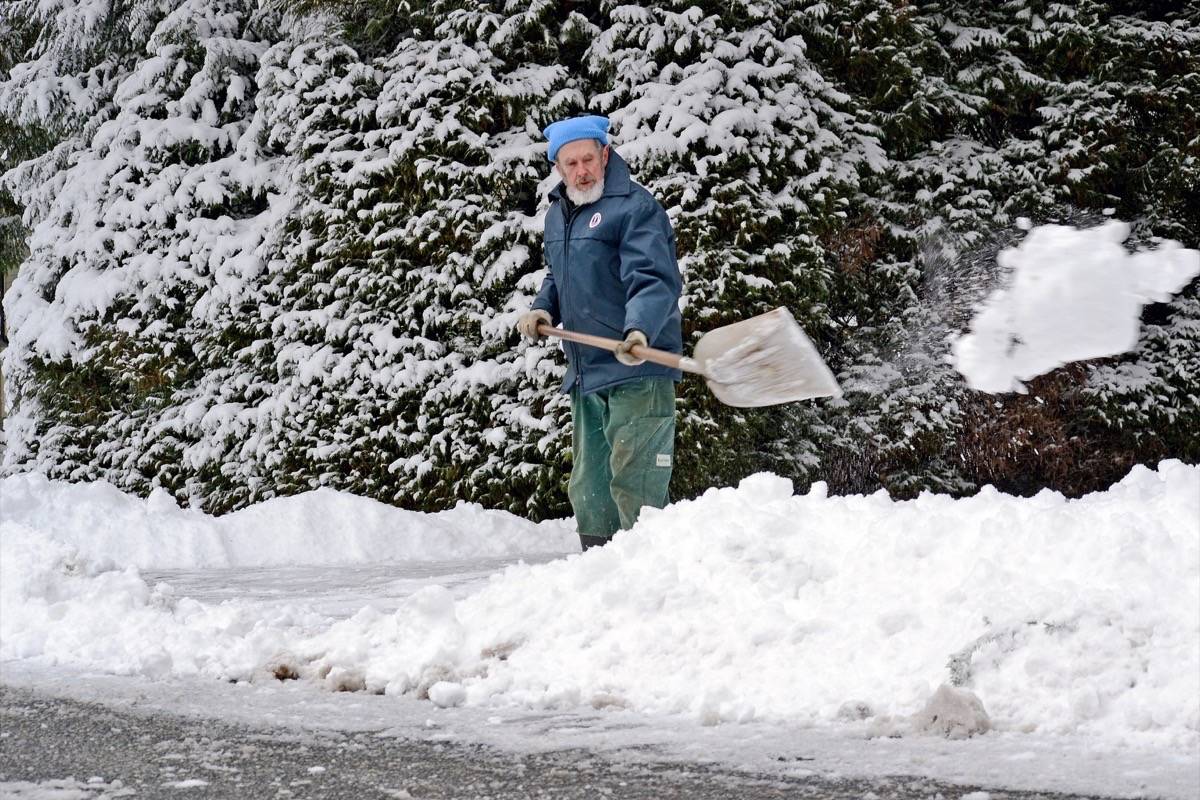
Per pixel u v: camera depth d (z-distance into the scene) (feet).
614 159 23.22
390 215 37.50
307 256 39.06
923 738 12.32
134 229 43.65
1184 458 48.32
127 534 30.73
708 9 38.22
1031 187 46.14
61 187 48.44
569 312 23.21
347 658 15.74
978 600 13.94
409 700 14.48
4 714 13.84
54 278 47.29
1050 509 15.02
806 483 39.99
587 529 23.85
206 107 44.21
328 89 39.17
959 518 15.40
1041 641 13.26
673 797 10.60
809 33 41.70
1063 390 45.55
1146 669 12.82
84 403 44.78
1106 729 12.25
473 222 36.58
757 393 19.20
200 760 11.92
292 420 38.55
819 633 14.48
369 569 28.76
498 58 38.37
